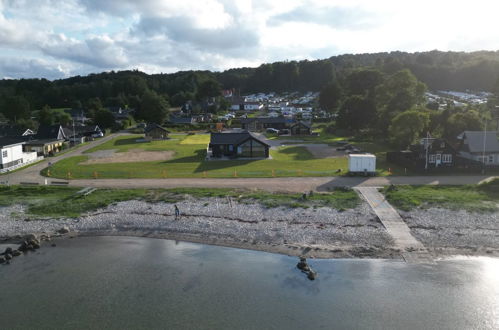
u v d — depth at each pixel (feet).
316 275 101.30
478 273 102.06
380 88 364.17
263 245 119.24
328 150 269.03
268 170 200.75
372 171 185.06
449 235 122.52
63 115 453.58
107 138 368.07
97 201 153.69
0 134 358.43
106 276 103.35
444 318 85.05
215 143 239.91
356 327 82.38
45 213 146.00
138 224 135.64
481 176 183.11
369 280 99.09
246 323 83.61
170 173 198.18
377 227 127.75
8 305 91.25
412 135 255.91
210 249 117.80
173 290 96.17
